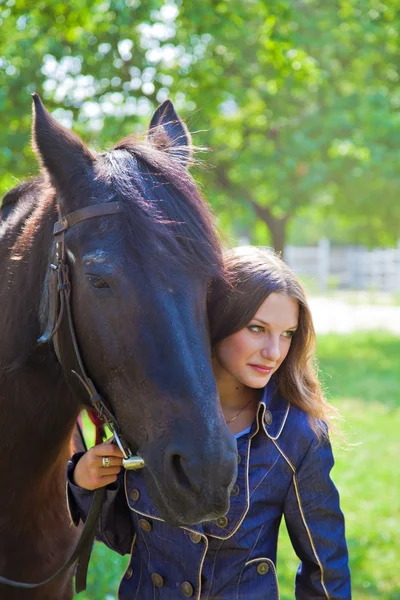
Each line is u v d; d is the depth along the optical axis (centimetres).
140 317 172
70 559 199
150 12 696
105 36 745
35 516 221
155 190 183
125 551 218
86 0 606
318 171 1104
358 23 976
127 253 175
